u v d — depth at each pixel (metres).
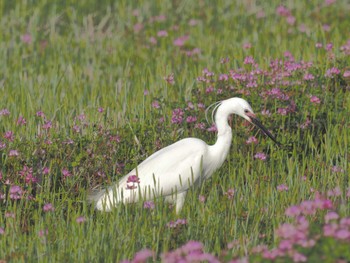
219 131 12.53
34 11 23.33
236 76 15.50
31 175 12.35
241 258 9.57
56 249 10.70
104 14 23.91
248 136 14.06
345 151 13.68
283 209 11.41
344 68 16.28
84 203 11.66
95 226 11.38
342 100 15.41
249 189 12.43
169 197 12.31
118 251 10.31
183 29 22.14
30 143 13.47
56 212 11.92
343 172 12.70
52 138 13.77
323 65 17.08
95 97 16.69
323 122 14.62
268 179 12.70
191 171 12.10
